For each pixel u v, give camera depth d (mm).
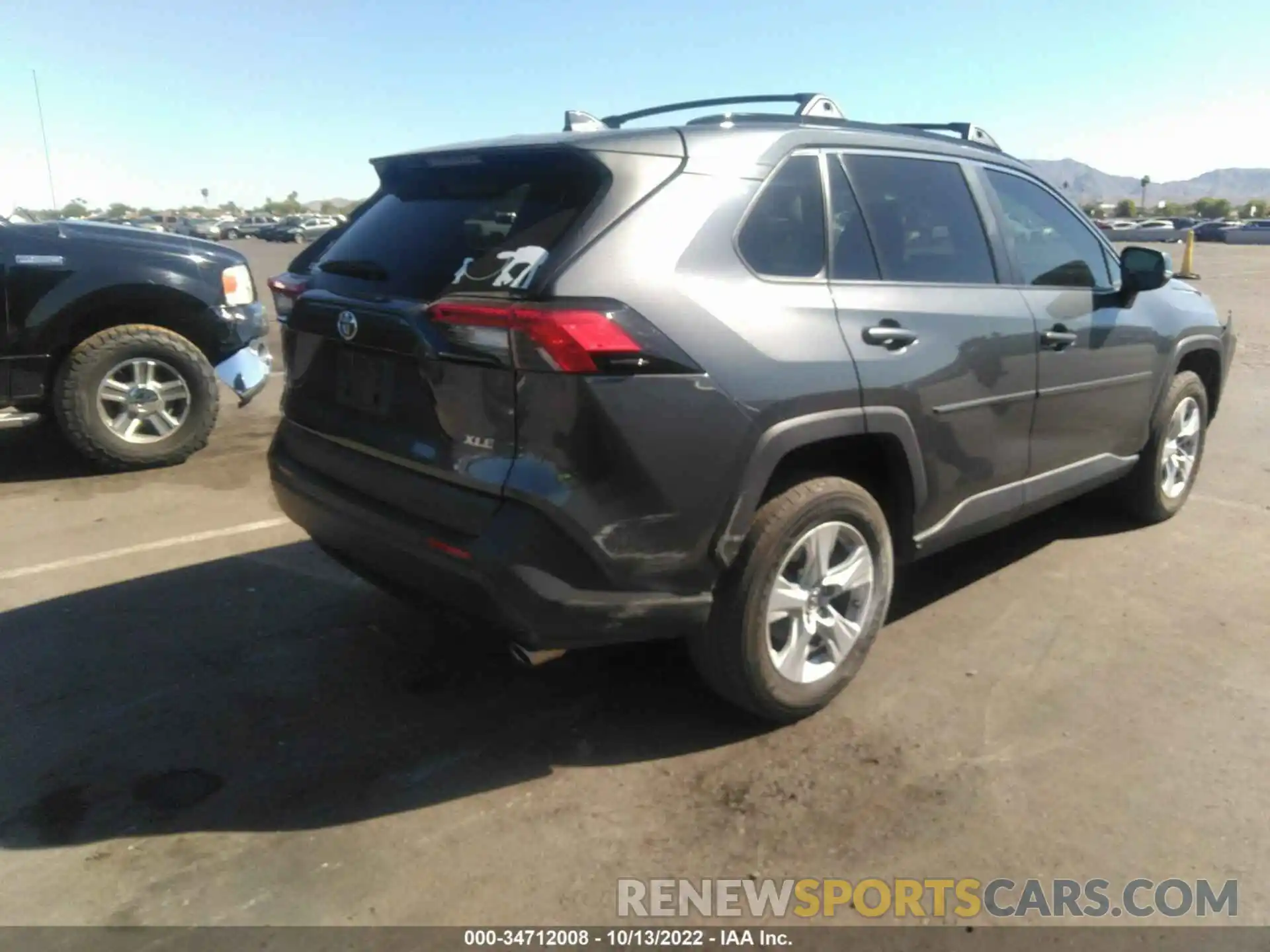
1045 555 4855
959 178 3883
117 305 6332
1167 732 3293
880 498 3604
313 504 3387
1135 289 4453
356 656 3850
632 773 3084
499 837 2789
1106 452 4633
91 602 4340
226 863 2684
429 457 2924
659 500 2809
